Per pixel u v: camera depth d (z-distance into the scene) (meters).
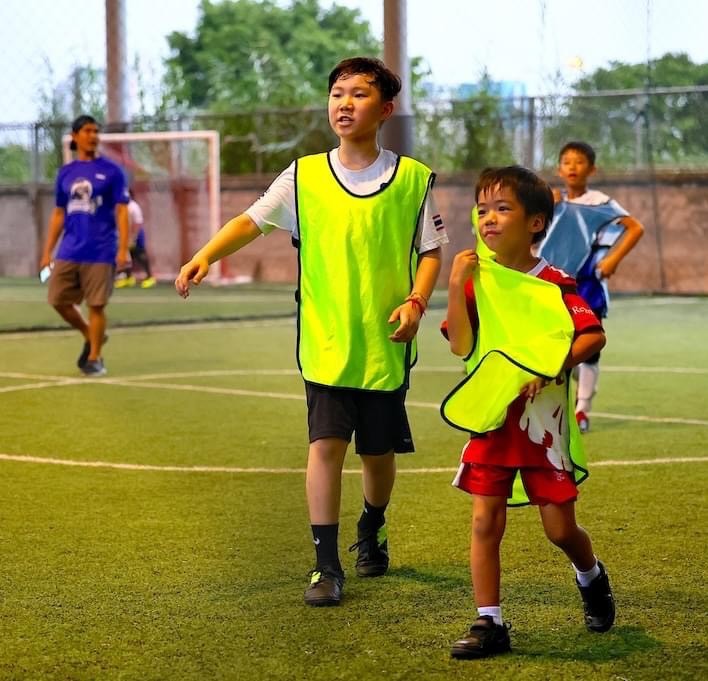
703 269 19.50
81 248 10.55
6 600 4.49
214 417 8.53
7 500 6.10
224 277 23.09
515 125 20.83
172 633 4.12
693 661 3.86
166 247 23.27
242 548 5.21
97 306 10.63
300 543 5.30
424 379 10.50
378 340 4.60
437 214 4.73
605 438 7.68
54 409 8.89
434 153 21.36
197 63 33.84
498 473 3.99
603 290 7.93
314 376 4.60
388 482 4.77
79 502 6.06
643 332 14.12
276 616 4.30
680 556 5.03
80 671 3.79
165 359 11.91
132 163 23.14
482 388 3.96
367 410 4.68
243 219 4.67
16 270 24.98
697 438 7.67
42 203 24.64
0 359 11.95
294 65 33.59
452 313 4.06
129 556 5.09
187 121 23.45
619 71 21.08
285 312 16.72
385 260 4.60
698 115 19.64
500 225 4.04
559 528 4.00
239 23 34.38
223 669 3.79
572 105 20.34
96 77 24.70
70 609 4.39
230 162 23.66
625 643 4.03
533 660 3.88
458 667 3.81
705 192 19.44
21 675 3.75
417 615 4.31
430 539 5.34
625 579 4.72
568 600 4.47
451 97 22.41
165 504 6.02
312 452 4.60
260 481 6.55
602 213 7.86
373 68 4.63
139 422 8.34
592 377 7.96
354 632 4.13
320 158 4.70
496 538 3.98
